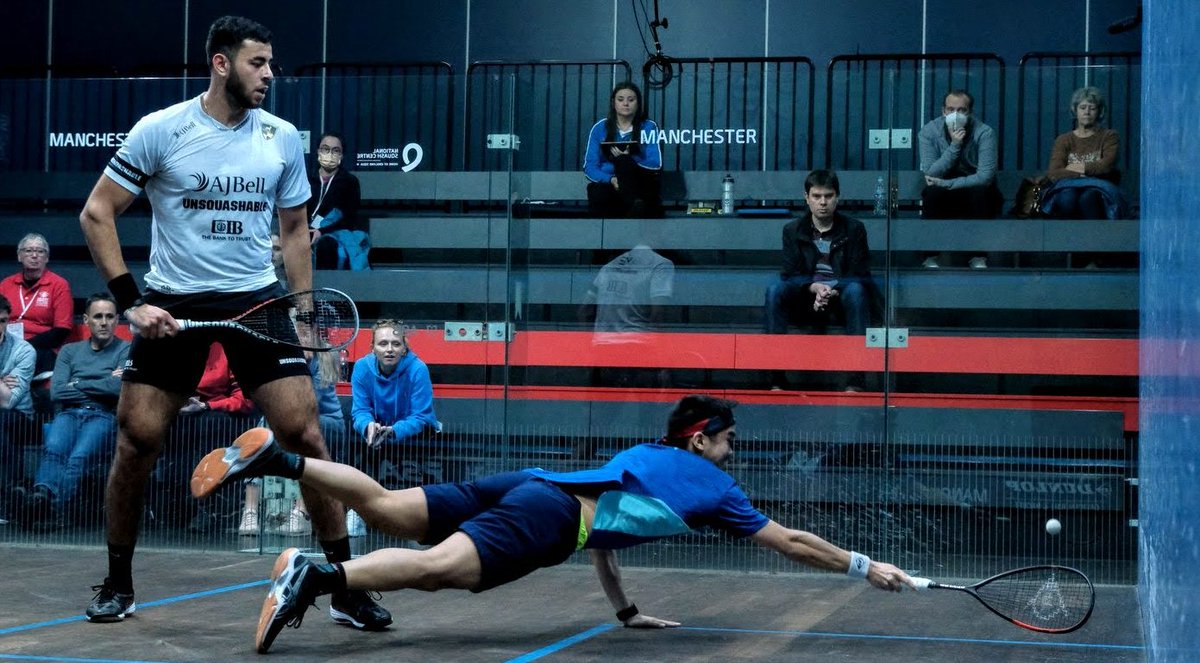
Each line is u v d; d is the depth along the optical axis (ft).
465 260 20.58
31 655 11.23
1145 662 11.79
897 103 19.77
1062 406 19.26
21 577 16.96
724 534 19.17
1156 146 11.49
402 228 20.70
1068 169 19.43
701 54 32.73
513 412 20.42
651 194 20.29
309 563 11.10
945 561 19.30
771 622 14.12
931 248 19.67
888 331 19.71
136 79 21.39
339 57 33.96
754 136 20.08
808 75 19.94
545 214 20.49
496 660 11.28
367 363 20.25
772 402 19.92
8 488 20.84
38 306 20.99
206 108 12.81
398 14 33.78
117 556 13.25
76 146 21.36
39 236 21.18
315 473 11.63
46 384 20.86
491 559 11.50
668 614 14.65
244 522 20.21
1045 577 18.90
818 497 19.70
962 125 19.63
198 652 11.44
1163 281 10.10
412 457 20.33
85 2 34.63
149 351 12.72
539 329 20.47
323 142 20.81
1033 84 19.51
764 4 32.53
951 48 31.86
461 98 20.65
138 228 21.24
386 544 19.98
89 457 20.62
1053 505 19.08
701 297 20.18
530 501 11.83
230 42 12.60
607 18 33.01
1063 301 19.40
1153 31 12.03
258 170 12.92
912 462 19.51
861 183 19.84
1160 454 10.34
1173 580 7.77
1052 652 12.39
